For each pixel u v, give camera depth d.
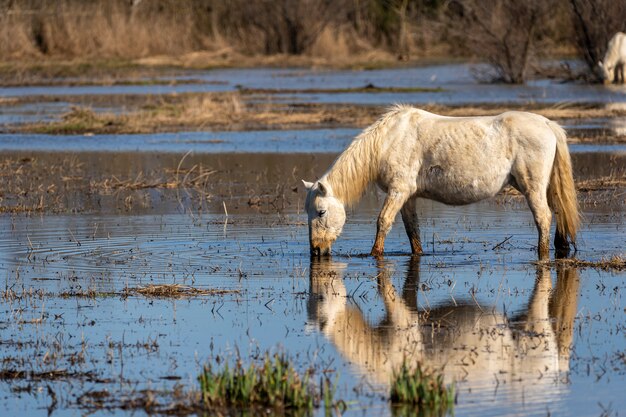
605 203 58.22
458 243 48.41
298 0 198.12
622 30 142.75
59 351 32.12
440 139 44.44
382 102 118.12
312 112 108.75
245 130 97.56
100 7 196.12
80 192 66.94
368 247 48.06
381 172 45.31
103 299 38.53
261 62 191.25
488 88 136.25
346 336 33.16
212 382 27.47
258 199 62.16
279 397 27.33
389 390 28.12
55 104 124.00
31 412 27.20
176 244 48.94
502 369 29.66
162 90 140.75
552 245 47.72
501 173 44.16
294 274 42.28
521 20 144.12
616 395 27.47
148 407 27.25
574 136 87.12
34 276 42.38
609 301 36.97
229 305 37.44
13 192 67.12
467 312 35.84
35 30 189.88
